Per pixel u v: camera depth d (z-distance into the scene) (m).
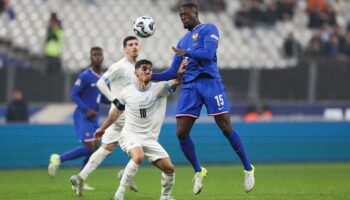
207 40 30.62
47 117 61.44
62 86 61.69
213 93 31.00
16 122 59.47
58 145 59.78
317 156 66.44
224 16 84.94
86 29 79.69
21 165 59.03
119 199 29.45
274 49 80.44
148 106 29.83
